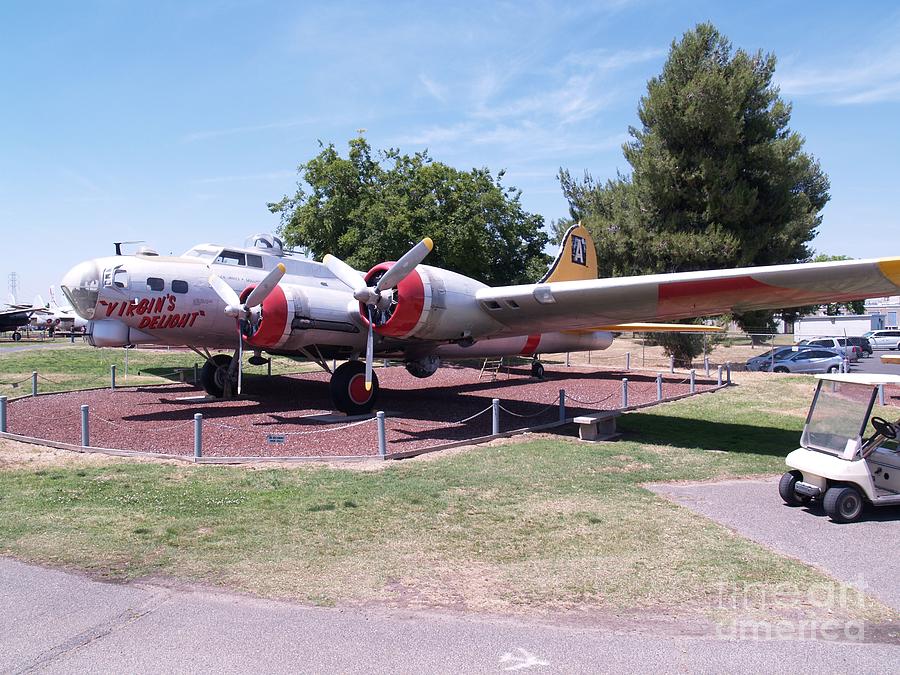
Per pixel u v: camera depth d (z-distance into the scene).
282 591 5.12
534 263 35.16
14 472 8.99
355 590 5.14
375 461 9.83
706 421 14.03
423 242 11.80
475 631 4.46
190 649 4.18
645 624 4.59
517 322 13.75
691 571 5.56
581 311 12.69
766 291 10.45
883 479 7.16
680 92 29.73
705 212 30.12
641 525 6.83
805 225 31.31
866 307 71.06
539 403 16.45
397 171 30.20
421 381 21.94
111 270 14.04
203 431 12.03
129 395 17.72
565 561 5.79
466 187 29.23
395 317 12.26
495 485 8.45
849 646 4.28
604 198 34.72
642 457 10.29
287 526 6.72
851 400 7.25
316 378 22.70
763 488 8.48
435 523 6.85
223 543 6.21
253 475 8.89
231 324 15.62
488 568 5.62
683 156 30.39
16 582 5.27
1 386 19.78
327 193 29.72
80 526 6.66
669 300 11.49
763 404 16.80
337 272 12.88
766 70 31.44
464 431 12.40
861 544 6.28
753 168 30.47
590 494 8.05
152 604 4.86
